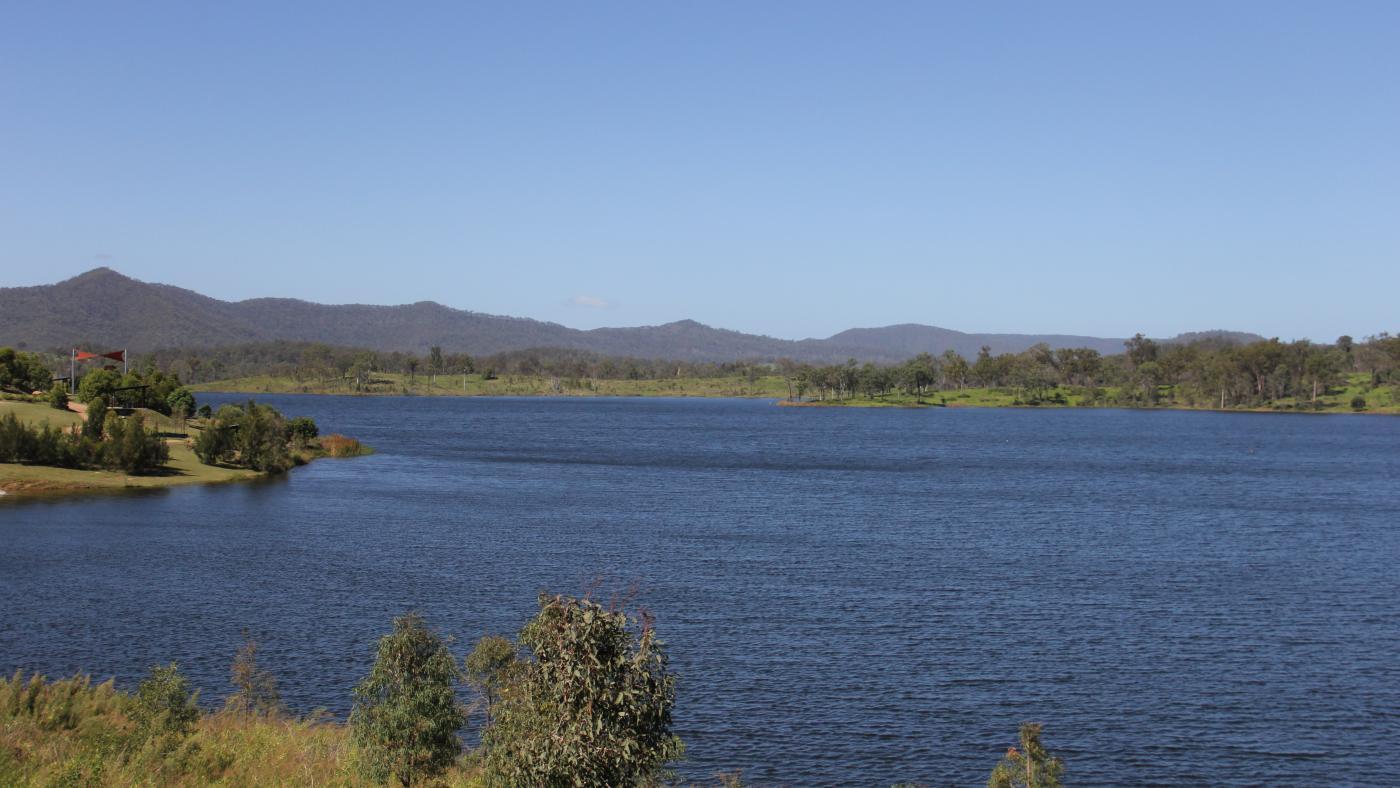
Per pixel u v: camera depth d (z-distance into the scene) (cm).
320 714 4081
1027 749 2803
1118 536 8981
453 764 3066
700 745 3953
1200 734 4134
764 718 4234
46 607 5841
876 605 6144
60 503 10056
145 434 12350
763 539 8600
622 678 2178
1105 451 19400
